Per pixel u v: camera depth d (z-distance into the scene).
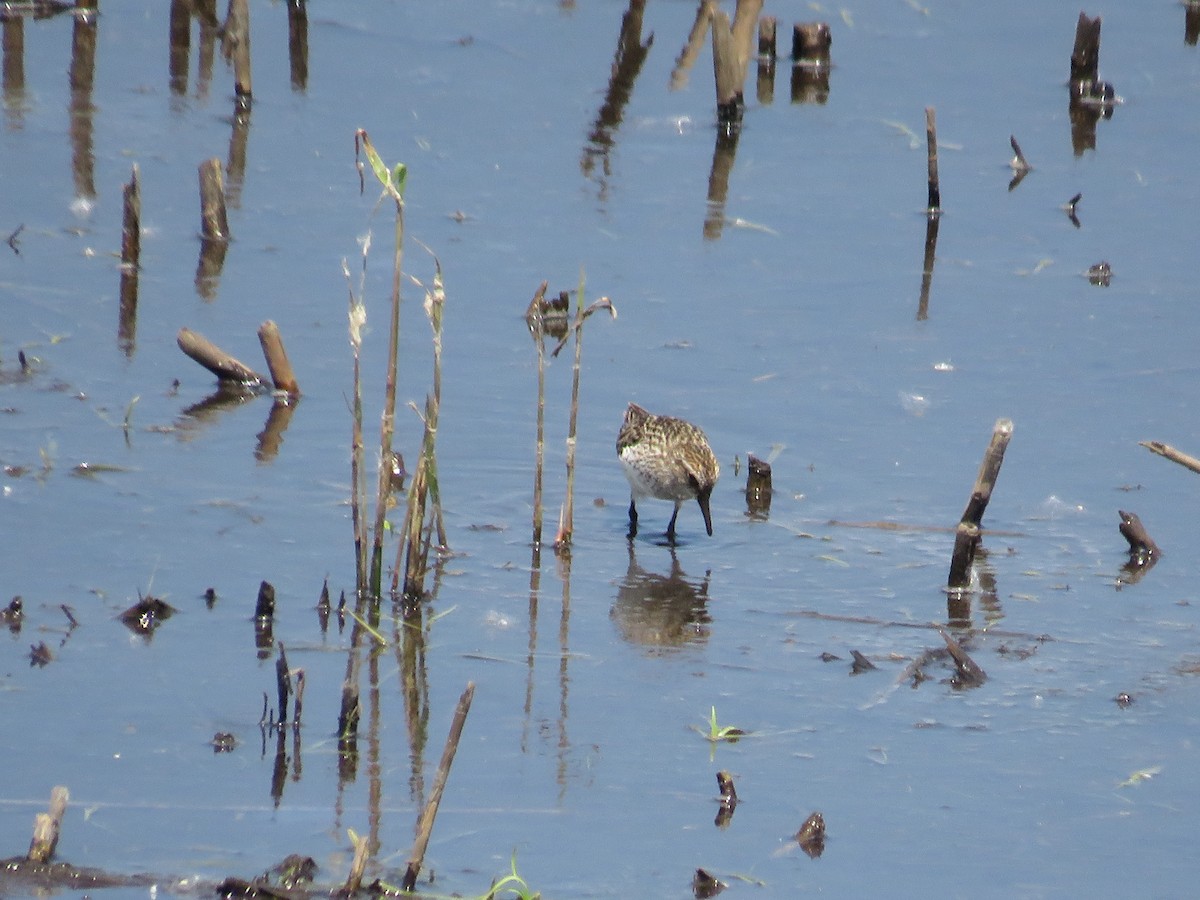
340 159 30.58
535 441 21.06
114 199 28.05
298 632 15.95
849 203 29.86
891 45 38.41
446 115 33.16
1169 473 20.48
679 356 23.59
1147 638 16.42
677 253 27.27
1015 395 22.67
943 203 29.94
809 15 39.78
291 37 36.75
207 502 18.73
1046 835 12.86
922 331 24.69
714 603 17.14
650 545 18.64
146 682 14.79
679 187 30.22
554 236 27.59
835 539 18.80
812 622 16.72
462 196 29.12
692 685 15.27
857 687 15.29
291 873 11.76
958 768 13.85
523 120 33.22
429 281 25.59
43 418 20.64
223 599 16.56
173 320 23.86
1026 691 15.25
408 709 14.59
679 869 12.25
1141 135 33.50
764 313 25.14
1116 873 12.35
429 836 12.15
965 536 17.31
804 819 12.98
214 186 26.39
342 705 13.97
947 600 17.27
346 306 24.61
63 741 13.68
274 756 13.64
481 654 15.73
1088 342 24.38
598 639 16.19
